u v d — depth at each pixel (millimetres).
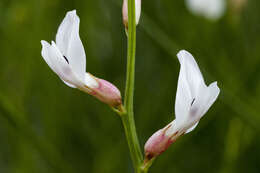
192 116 155
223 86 209
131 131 157
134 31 155
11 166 221
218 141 226
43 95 230
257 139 216
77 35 154
